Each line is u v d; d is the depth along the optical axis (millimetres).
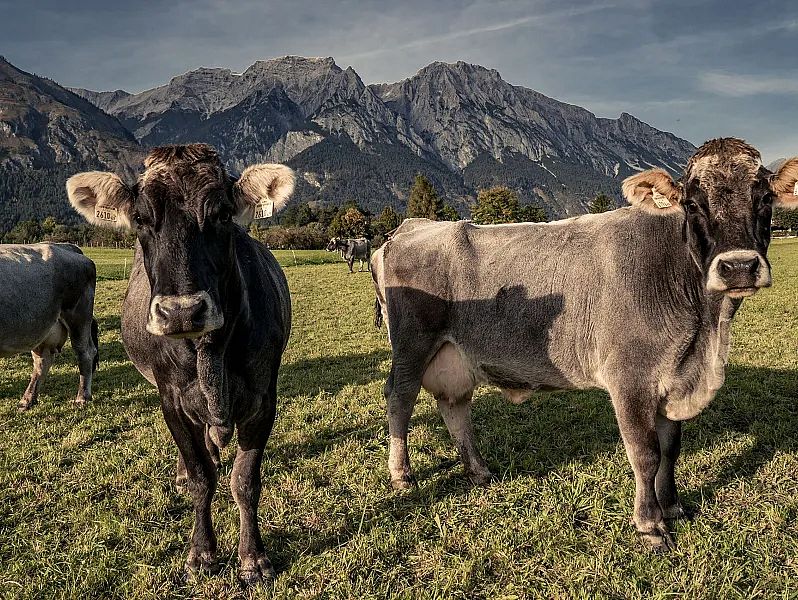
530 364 5230
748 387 7871
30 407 8312
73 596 4078
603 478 5555
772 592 3914
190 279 3346
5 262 7520
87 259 8727
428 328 5629
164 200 3424
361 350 11922
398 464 5688
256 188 3797
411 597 4051
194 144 3719
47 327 7992
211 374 3781
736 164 4039
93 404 8422
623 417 4641
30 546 4746
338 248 40812
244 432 4371
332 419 7527
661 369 4539
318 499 5395
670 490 4895
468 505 5238
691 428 6660
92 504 5406
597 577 4160
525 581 4172
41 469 6145
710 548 4375
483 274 5383
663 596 3912
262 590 4125
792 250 45188
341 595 4090
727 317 4266
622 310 4672
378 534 4754
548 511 5004
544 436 6738
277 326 4516
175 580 4316
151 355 4199
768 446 6125
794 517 4809
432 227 5984
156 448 6645
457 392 5750
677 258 4508
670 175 4445
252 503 4344
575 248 5074
